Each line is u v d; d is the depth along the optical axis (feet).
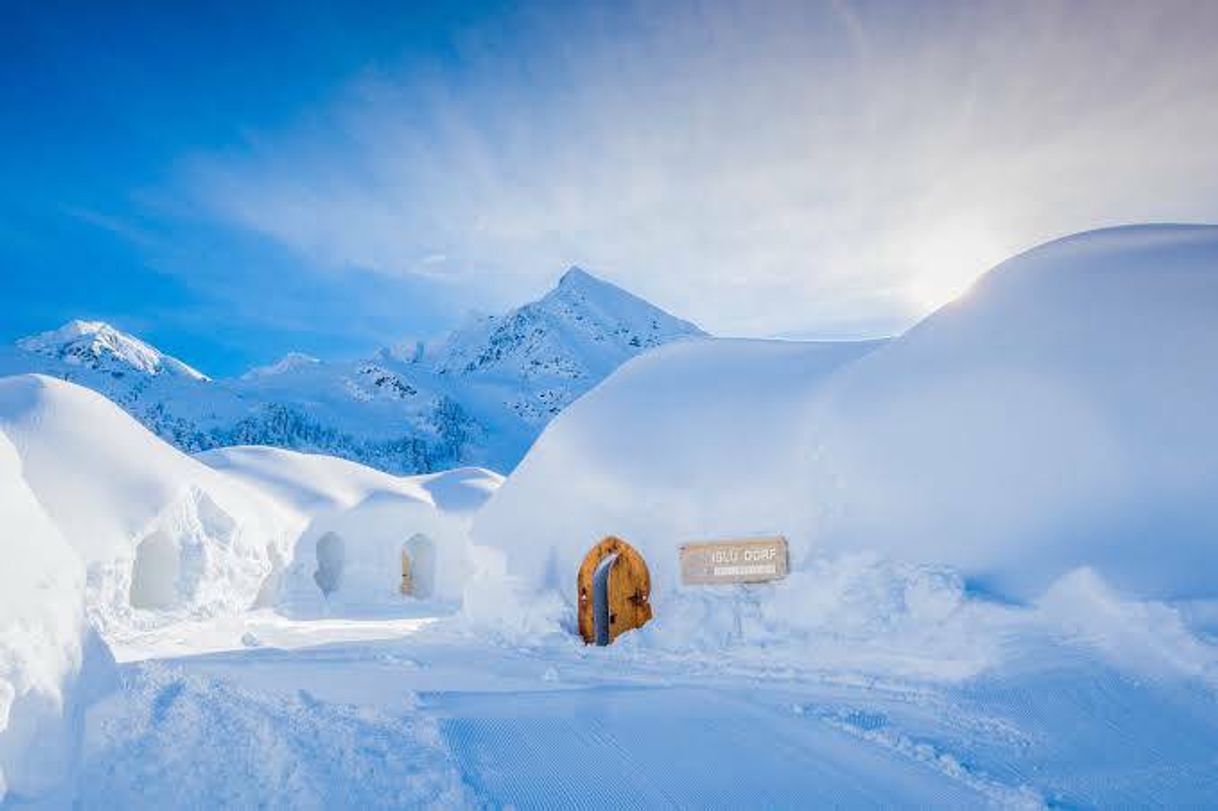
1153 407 28.07
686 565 34.30
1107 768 16.55
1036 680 22.08
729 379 43.29
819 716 21.01
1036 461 28.50
